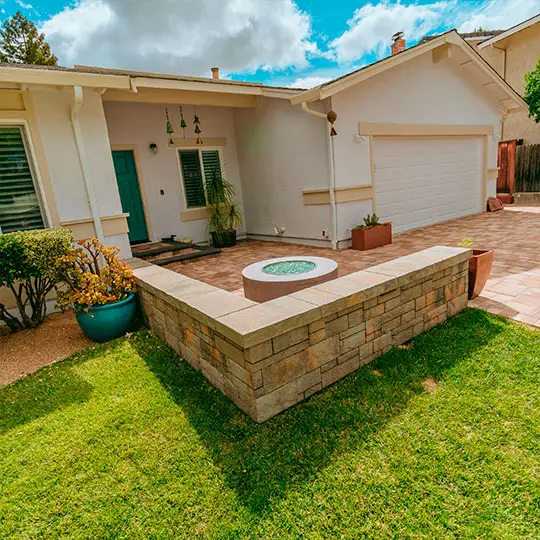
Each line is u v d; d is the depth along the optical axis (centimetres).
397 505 179
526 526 164
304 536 168
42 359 372
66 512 191
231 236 874
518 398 241
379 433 224
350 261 612
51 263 390
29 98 473
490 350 298
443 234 770
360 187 728
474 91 928
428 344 318
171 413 259
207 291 321
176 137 848
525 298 389
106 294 408
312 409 250
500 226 801
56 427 256
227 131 921
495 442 209
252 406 238
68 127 504
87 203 530
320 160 705
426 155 860
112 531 179
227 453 219
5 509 195
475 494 181
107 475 211
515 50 1256
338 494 187
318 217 745
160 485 202
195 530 175
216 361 272
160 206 845
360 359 291
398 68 747
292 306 254
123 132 778
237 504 186
